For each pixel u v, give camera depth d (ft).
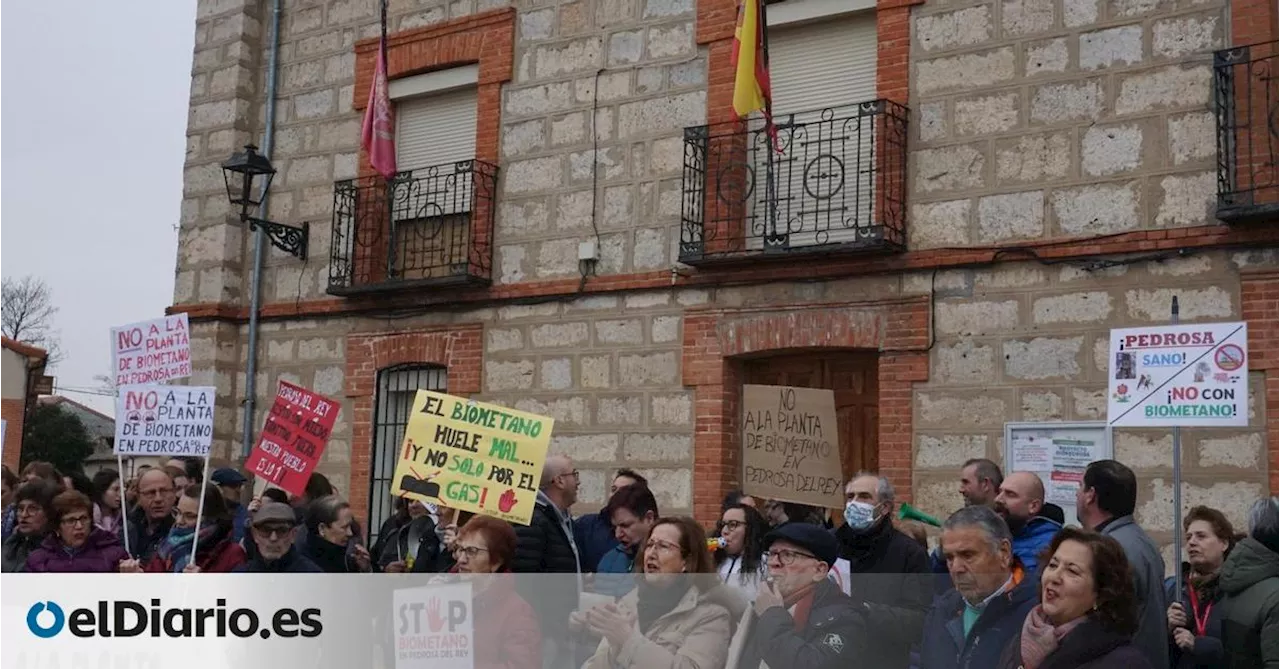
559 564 23.25
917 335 32.73
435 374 41.91
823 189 35.12
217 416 45.19
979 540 15.97
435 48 42.78
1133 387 21.88
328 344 43.96
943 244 32.68
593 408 37.86
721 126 36.42
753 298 35.40
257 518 21.77
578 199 38.96
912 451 32.50
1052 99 31.60
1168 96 30.14
